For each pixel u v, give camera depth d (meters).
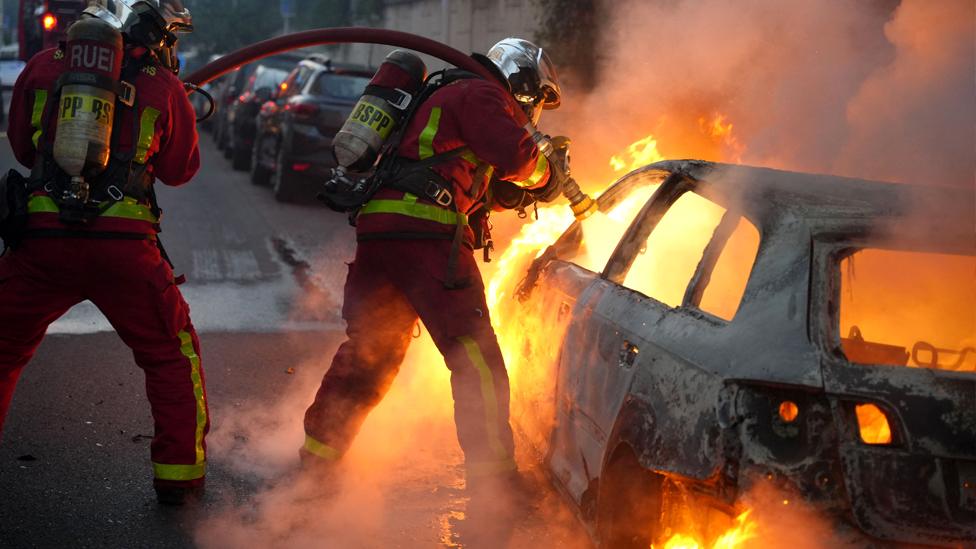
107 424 5.20
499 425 4.23
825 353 2.88
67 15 13.69
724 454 2.83
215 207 14.09
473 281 4.29
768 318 2.99
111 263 3.92
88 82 3.82
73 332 7.14
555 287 4.45
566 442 4.03
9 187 3.84
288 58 20.89
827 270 3.03
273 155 15.72
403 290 4.28
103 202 3.90
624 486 3.43
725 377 2.90
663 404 3.14
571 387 3.96
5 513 4.05
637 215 4.09
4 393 4.09
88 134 3.78
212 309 8.01
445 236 4.23
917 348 3.54
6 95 29.84
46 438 4.94
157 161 4.14
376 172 4.33
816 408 2.83
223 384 6.03
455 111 4.23
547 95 4.70
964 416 2.82
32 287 3.94
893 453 2.79
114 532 3.94
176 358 4.16
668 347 3.24
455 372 4.23
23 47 20.70
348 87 14.87
